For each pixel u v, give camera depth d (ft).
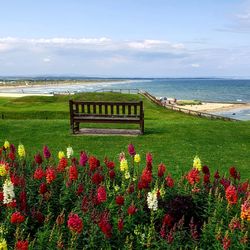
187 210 12.79
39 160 17.07
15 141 30.48
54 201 14.02
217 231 11.35
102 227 10.92
